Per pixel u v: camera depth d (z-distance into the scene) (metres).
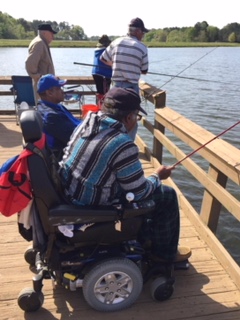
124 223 2.14
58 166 2.23
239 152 2.64
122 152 1.96
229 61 41.56
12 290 2.50
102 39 5.85
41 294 2.30
